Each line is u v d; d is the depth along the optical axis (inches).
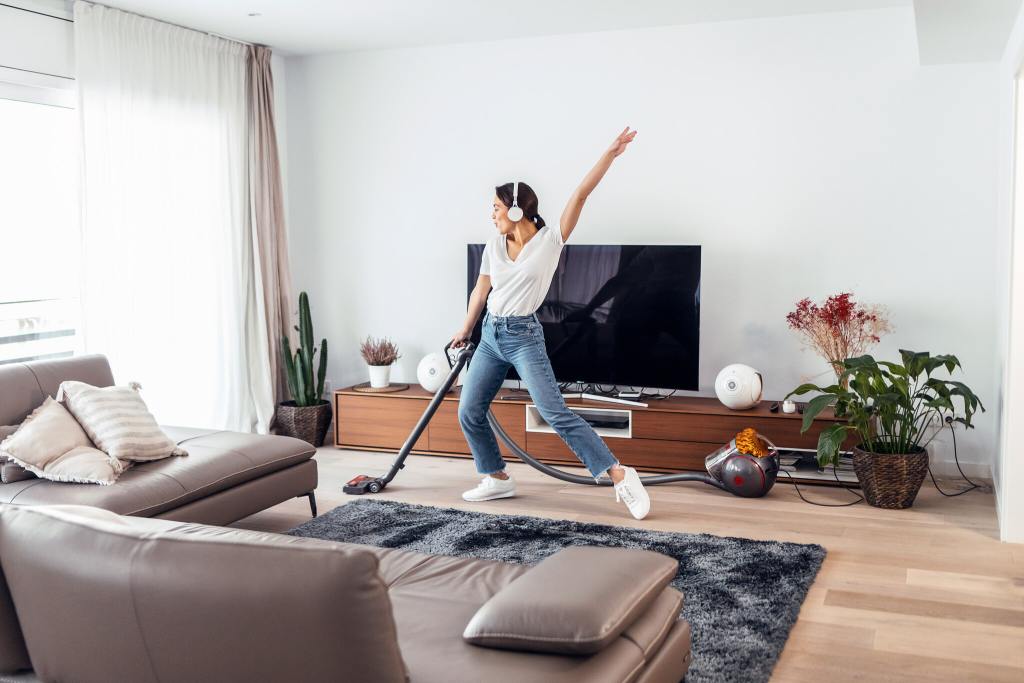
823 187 184.9
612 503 165.0
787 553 134.6
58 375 144.8
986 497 165.6
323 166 225.9
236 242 210.1
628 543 140.1
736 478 165.2
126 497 122.2
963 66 174.1
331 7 177.3
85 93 172.9
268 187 216.2
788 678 97.3
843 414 163.8
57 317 179.8
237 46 207.8
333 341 229.8
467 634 73.2
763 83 186.7
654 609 80.0
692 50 190.7
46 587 61.8
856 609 115.6
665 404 188.2
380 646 53.9
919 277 180.7
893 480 156.6
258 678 55.6
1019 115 136.9
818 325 176.9
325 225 227.1
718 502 164.2
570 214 152.6
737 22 187.2
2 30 160.7
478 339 213.3
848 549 138.2
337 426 210.2
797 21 183.3
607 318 192.7
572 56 199.9
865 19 179.0
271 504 147.1
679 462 183.6
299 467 153.9
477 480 182.1
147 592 57.2
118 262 181.6
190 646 56.9
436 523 152.0
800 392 163.6
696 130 192.1
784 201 187.6
